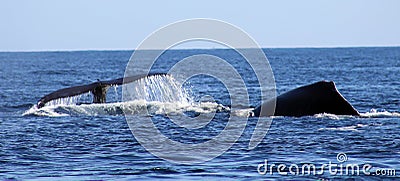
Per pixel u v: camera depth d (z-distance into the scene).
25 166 39.97
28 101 82.00
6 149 45.16
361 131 50.25
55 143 47.38
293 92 57.56
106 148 45.38
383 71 173.38
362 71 175.38
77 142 47.75
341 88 107.00
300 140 47.22
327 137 48.06
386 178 36.25
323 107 56.16
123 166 39.75
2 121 57.88
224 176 36.91
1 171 38.62
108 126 54.34
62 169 39.06
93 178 36.66
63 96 54.91
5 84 124.38
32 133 51.69
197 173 37.72
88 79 147.00
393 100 79.62
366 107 71.50
